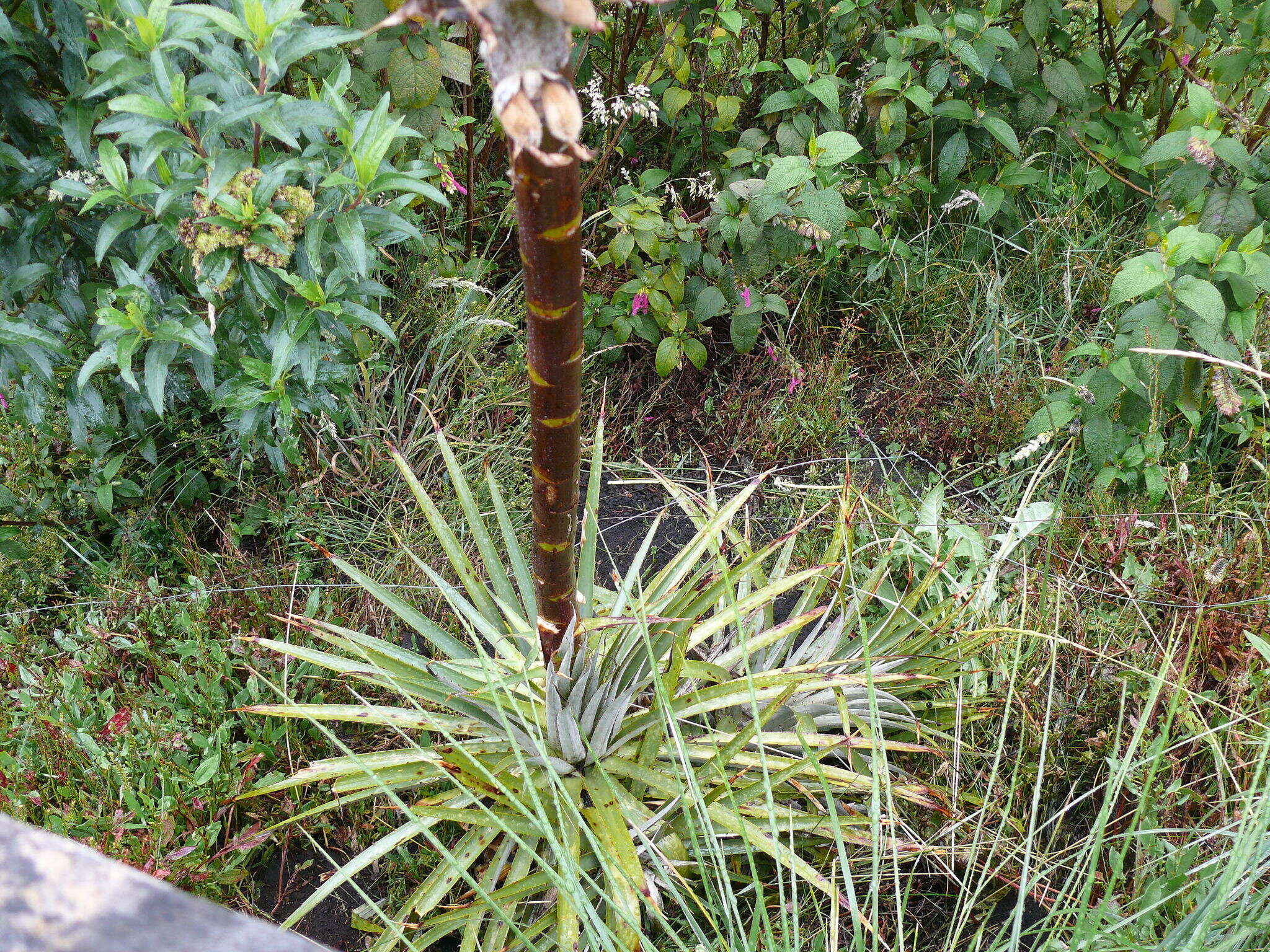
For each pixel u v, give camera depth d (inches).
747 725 77.4
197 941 17.7
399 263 124.6
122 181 73.4
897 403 129.8
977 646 87.7
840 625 87.0
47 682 85.5
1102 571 98.0
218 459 105.1
